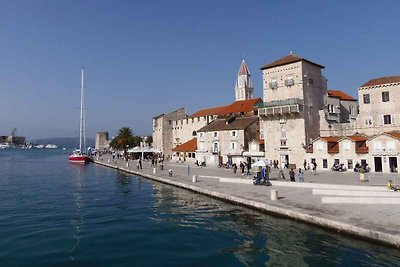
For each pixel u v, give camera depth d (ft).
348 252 52.11
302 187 105.19
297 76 181.47
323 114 186.29
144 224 74.23
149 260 51.26
